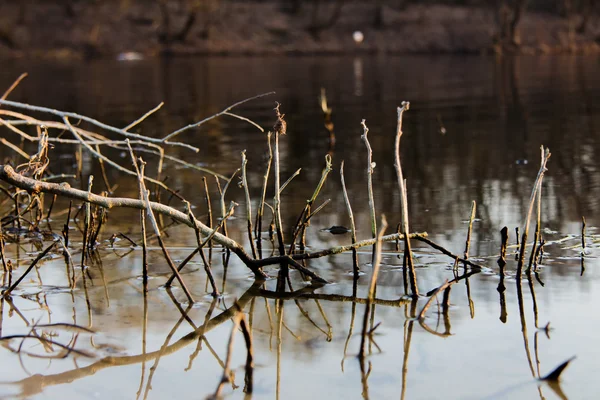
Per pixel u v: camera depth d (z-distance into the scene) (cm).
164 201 655
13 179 410
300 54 3838
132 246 513
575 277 423
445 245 496
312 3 4666
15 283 416
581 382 298
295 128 1162
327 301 398
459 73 2342
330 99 1602
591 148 894
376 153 902
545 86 1803
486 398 287
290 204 630
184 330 362
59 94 1766
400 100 1546
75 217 586
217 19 4203
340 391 295
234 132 1132
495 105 1412
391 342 341
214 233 423
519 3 3859
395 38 4109
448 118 1238
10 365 324
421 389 295
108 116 1334
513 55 3569
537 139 983
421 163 826
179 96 1717
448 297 396
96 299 407
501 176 739
